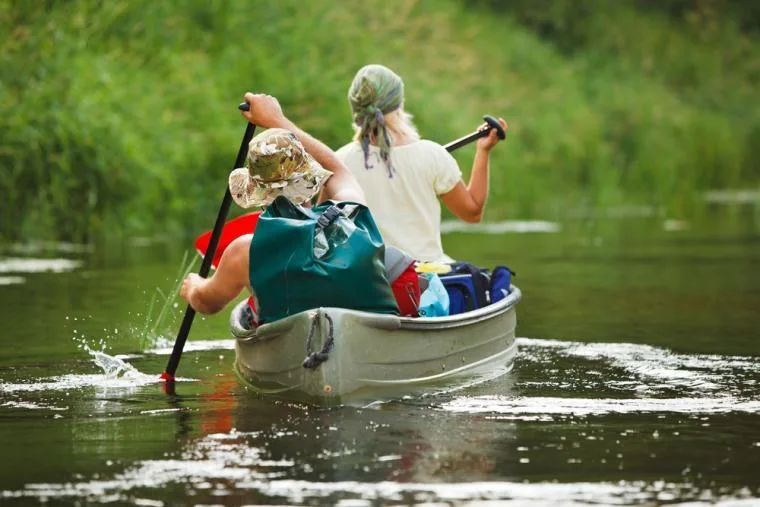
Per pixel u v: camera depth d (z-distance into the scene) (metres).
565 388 15.25
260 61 47.88
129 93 42.53
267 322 14.46
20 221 37.28
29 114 37.53
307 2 55.69
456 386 15.36
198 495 10.41
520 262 32.47
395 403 14.24
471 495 10.36
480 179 19.09
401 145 17.59
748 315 22.17
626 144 70.12
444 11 70.62
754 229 43.78
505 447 12.02
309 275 14.01
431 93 56.22
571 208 58.53
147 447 12.13
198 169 42.75
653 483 10.74
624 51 85.88
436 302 16.31
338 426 12.98
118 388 15.57
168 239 39.09
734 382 15.68
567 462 11.44
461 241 39.28
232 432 12.74
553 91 69.62
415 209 17.48
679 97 82.50
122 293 25.50
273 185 14.61
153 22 47.19
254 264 14.24
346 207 14.52
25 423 13.34
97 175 38.78
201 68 46.38
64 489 10.63
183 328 16.22
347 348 13.84
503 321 17.62
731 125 79.44
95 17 43.84
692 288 26.34
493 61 70.00
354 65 52.22
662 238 40.19
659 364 17.08
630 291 25.97
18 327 20.86
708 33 93.38
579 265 31.62
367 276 14.16
